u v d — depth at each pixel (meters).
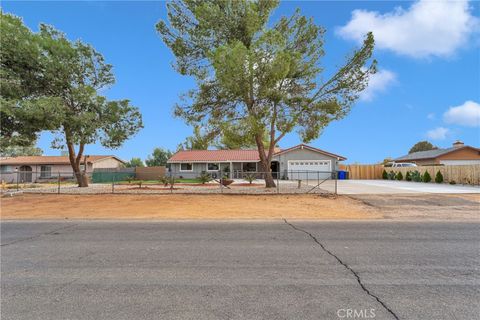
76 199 14.74
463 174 21.98
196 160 34.66
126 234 7.29
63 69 18.05
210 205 12.42
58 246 6.14
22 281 4.17
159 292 3.75
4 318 3.10
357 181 29.70
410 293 3.67
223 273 4.44
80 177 21.61
